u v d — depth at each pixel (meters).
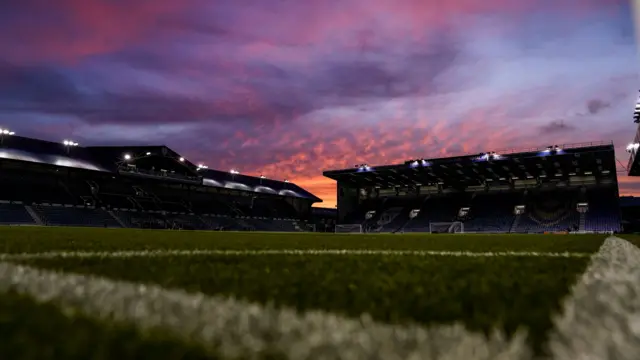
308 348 1.35
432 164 58.69
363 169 63.91
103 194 53.69
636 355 1.23
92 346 1.39
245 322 1.69
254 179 75.12
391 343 1.40
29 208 45.25
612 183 58.41
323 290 2.56
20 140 48.53
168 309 1.90
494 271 3.69
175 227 54.91
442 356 1.26
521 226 58.31
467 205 65.56
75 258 4.37
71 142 52.16
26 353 1.33
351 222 71.31
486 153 55.41
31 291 2.33
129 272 3.27
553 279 2.99
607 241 11.62
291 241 11.23
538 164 55.88
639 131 42.38
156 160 59.84
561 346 1.33
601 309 1.85
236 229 62.22
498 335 1.50
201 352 1.34
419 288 2.66
